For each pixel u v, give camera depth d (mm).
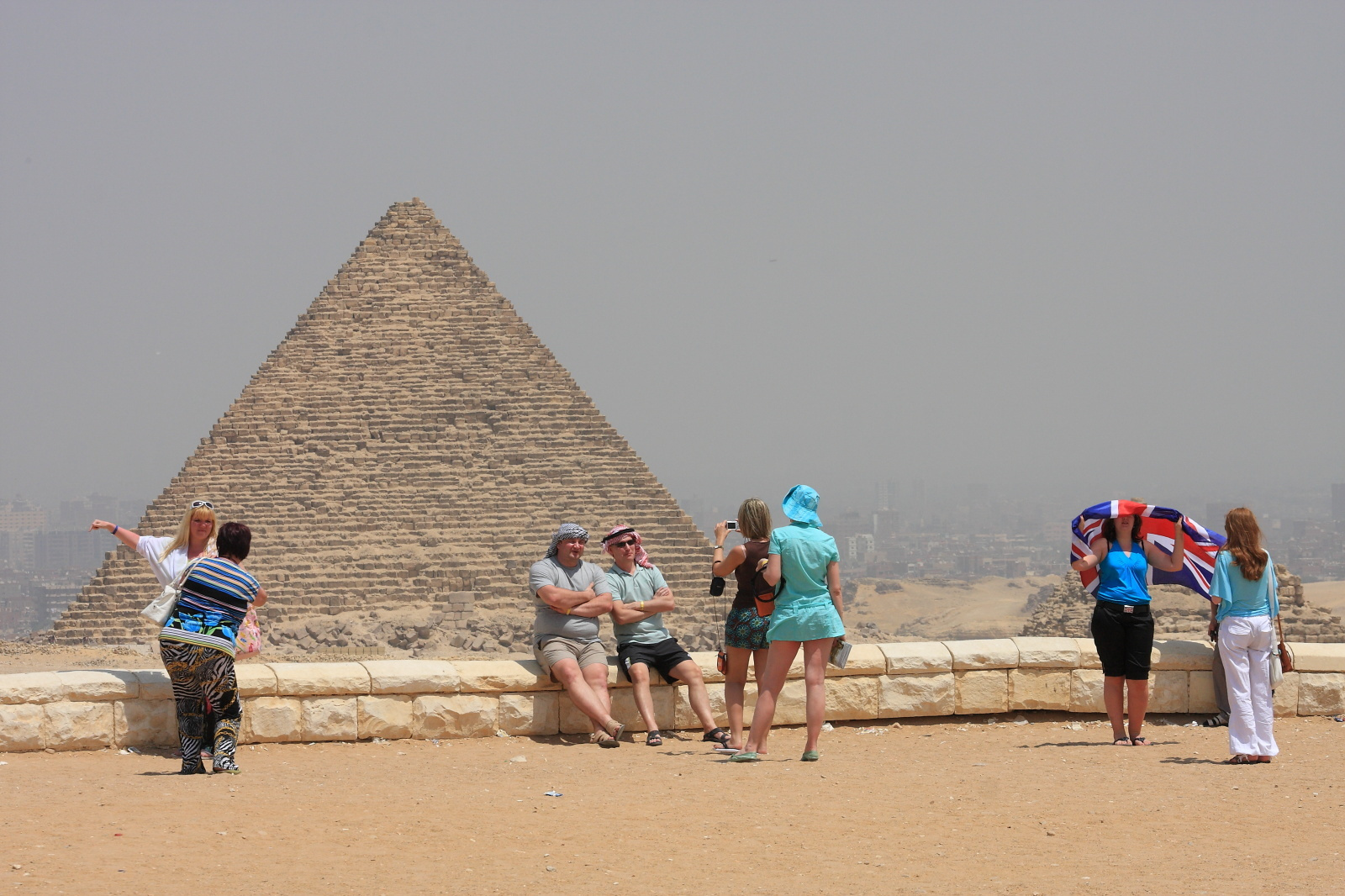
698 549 150125
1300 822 15062
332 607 144125
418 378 162000
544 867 13352
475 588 146875
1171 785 16984
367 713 20422
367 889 12586
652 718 20859
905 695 22156
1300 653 22656
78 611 137875
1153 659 22562
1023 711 22656
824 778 17484
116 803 15742
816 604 19109
